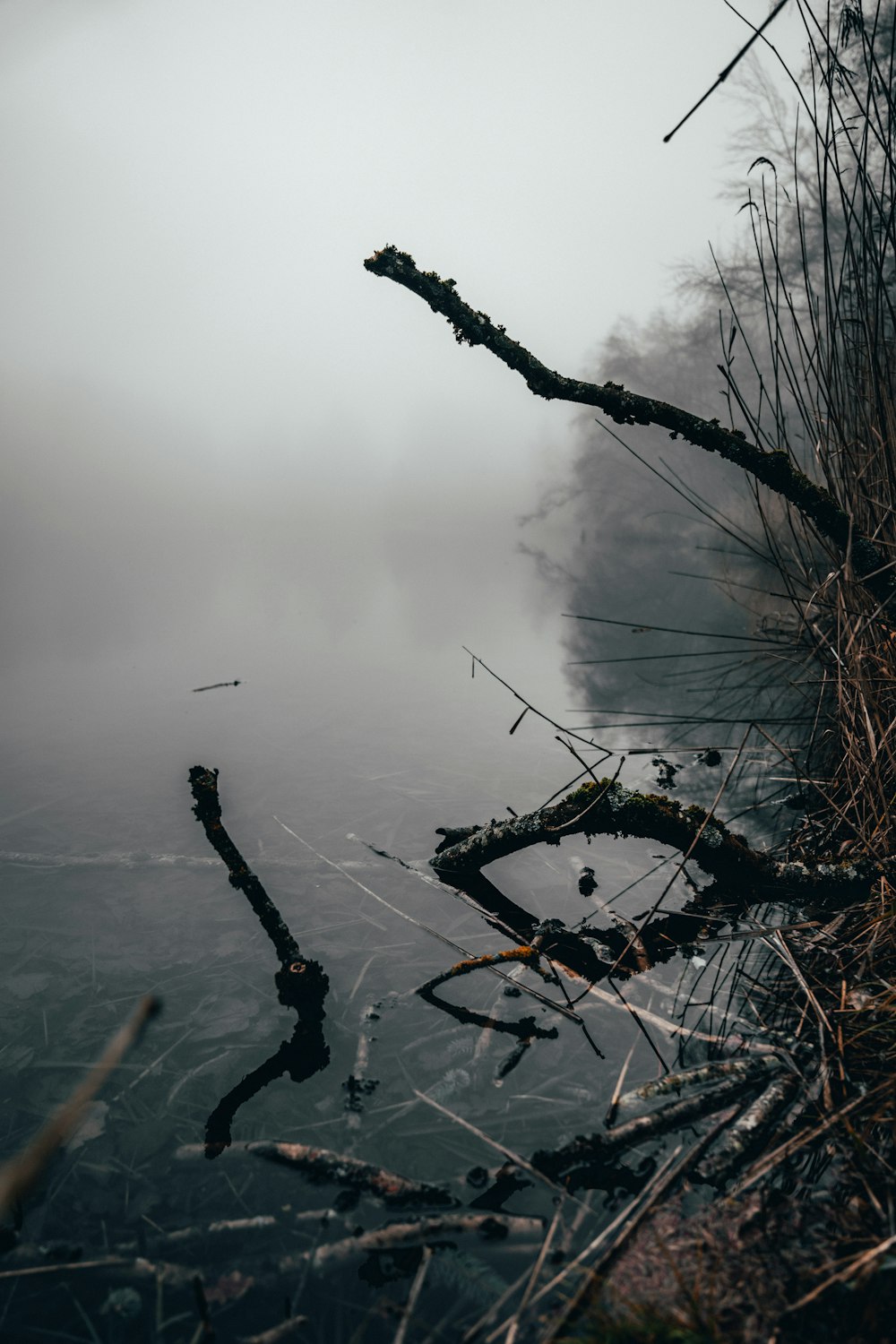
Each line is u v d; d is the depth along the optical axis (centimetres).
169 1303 143
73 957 258
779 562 357
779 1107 173
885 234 266
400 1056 208
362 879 308
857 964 222
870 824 268
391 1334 135
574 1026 217
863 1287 128
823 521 270
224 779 425
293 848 336
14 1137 183
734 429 270
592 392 261
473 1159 174
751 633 534
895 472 280
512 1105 189
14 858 325
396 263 253
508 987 236
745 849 266
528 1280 142
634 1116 181
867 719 263
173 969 251
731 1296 131
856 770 283
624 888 295
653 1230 146
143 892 301
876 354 281
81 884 307
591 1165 167
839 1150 159
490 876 309
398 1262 149
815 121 258
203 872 317
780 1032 202
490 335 258
